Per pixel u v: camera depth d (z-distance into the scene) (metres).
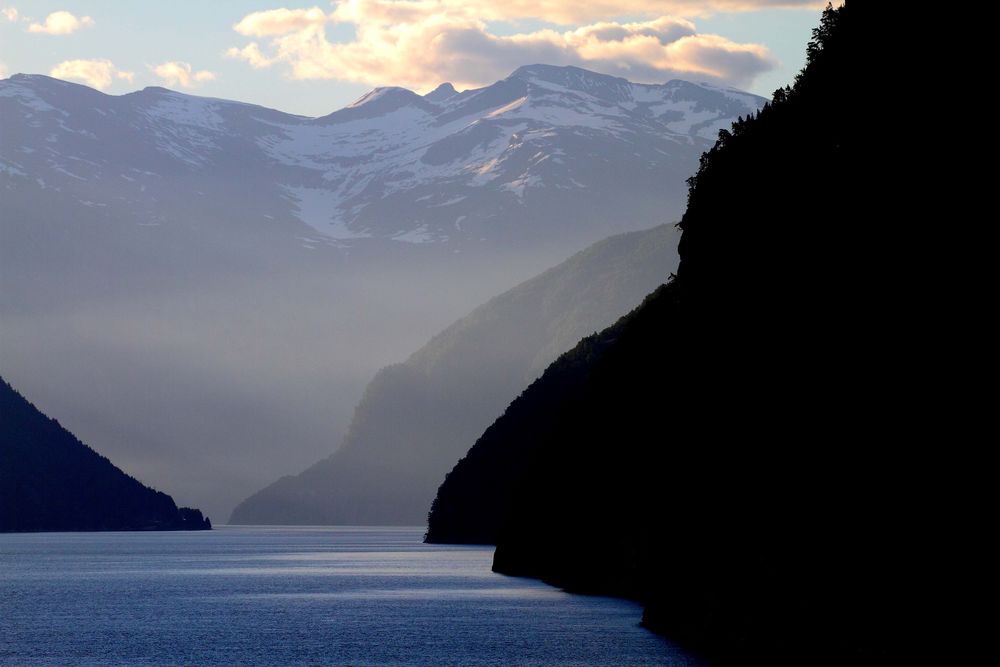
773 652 107.75
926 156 108.44
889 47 124.81
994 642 79.31
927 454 94.69
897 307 106.12
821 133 134.62
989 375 90.69
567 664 133.12
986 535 84.44
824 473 110.19
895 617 89.75
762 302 139.62
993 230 95.69
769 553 115.81
